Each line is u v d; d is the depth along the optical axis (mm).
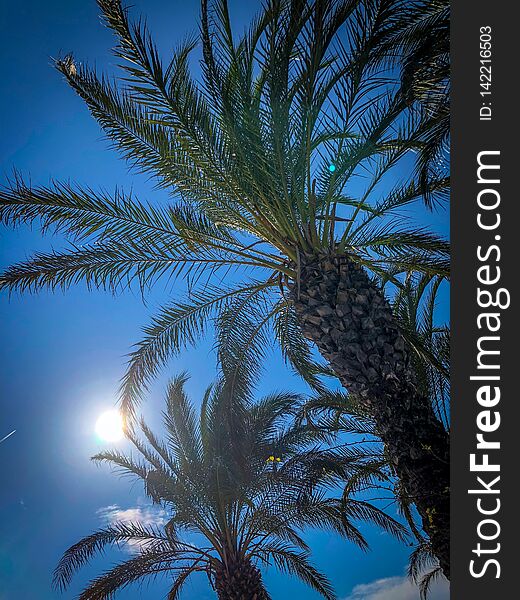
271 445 14242
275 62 7449
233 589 15391
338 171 8375
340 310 8023
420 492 7449
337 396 13164
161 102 7848
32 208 9336
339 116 7879
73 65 8734
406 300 11875
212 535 15680
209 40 7504
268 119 7730
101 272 9758
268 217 8828
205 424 15430
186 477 15117
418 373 11203
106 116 8766
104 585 14836
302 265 8359
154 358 10477
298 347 11148
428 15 7766
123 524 15891
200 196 9055
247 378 11023
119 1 7324
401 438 7602
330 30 7348
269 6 7328
